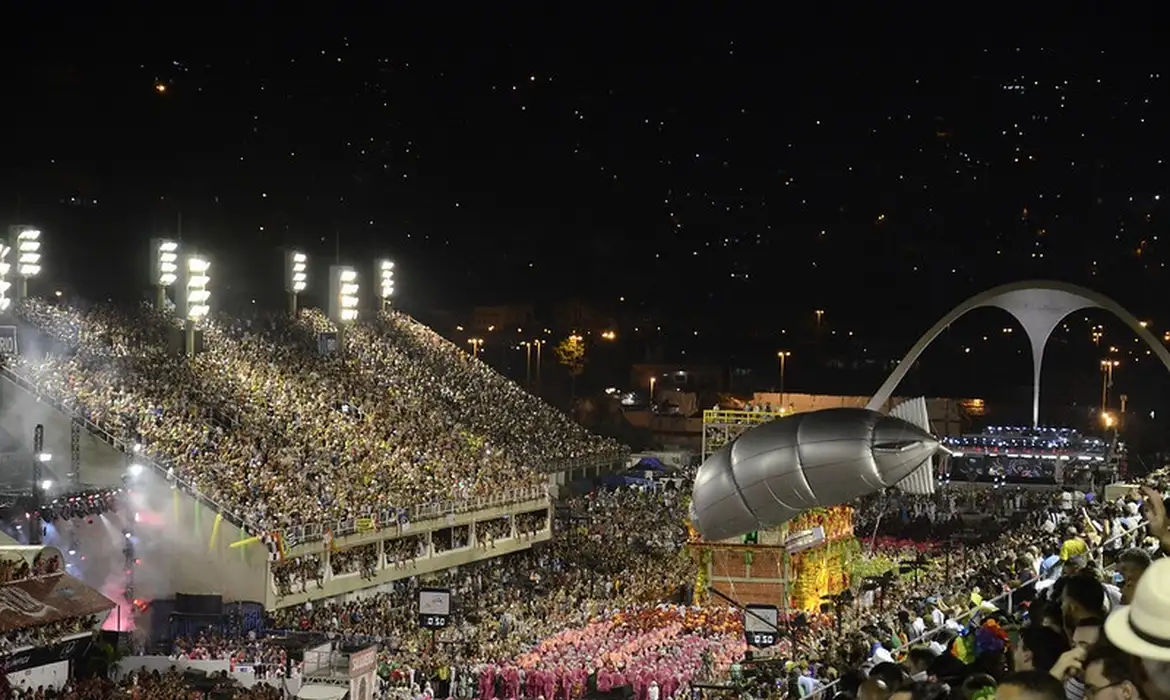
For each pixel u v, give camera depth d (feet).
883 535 352.08
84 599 187.52
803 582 270.87
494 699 204.23
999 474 387.55
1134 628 26.18
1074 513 170.60
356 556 259.39
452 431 335.88
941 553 316.19
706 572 275.80
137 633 220.84
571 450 378.12
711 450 280.10
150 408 253.85
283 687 189.78
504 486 312.91
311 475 262.88
